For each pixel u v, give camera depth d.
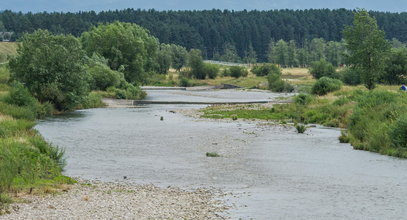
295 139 41.31
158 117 61.41
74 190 21.80
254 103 83.88
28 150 26.73
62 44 71.12
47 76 68.06
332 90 83.25
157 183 24.34
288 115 60.41
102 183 24.02
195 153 33.97
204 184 24.19
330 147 36.81
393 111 39.50
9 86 76.44
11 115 50.31
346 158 31.83
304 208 19.25
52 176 24.55
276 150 35.34
